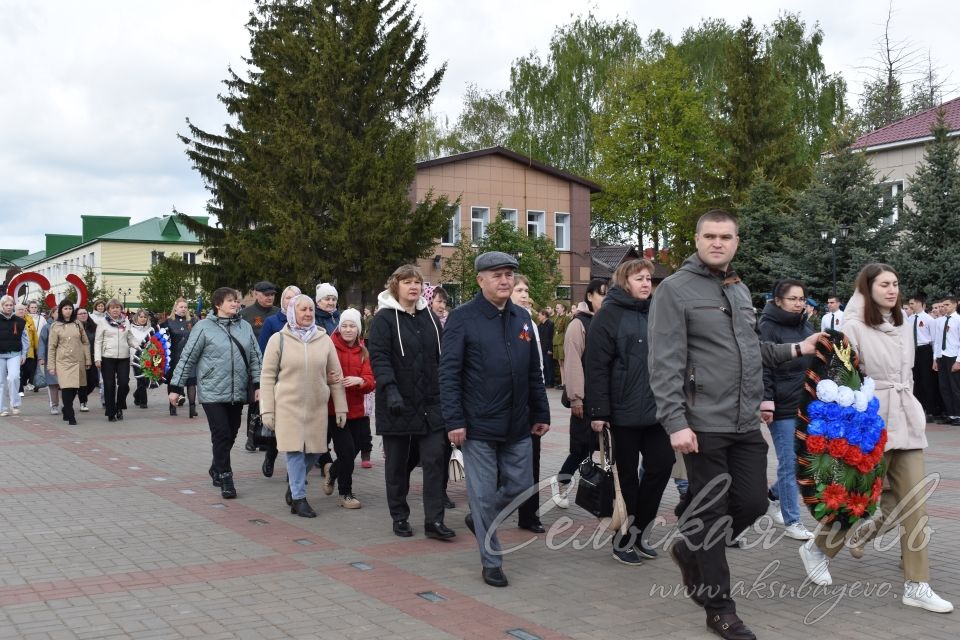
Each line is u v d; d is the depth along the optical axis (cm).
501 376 579
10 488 902
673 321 467
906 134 2908
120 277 8031
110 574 582
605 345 607
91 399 2000
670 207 4409
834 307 1512
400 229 2955
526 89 5344
